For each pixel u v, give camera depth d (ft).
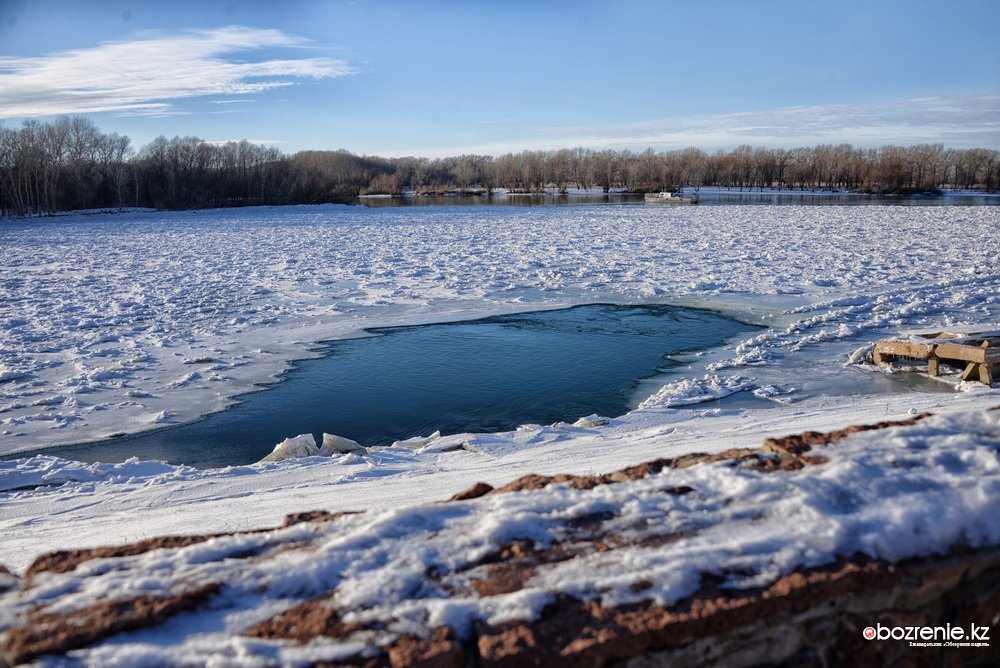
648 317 57.36
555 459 25.59
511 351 47.93
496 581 9.77
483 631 8.79
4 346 50.11
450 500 13.15
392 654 8.34
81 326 56.54
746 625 9.17
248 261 97.30
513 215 186.09
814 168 391.24
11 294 72.49
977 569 10.52
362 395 39.22
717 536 10.58
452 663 8.36
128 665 8.34
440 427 34.17
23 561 17.56
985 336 37.70
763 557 9.93
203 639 8.79
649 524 11.01
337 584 9.83
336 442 29.14
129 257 105.50
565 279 75.66
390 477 24.44
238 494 23.49
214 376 42.78
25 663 8.41
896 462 12.60
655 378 41.04
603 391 39.04
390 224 162.91
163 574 10.18
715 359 44.29
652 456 24.99
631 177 423.64
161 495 23.77
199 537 11.65
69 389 40.45
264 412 36.73
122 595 9.55
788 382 37.78
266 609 9.40
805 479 11.80
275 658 8.38
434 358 46.47
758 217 158.81
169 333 54.03
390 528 11.24
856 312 54.54
